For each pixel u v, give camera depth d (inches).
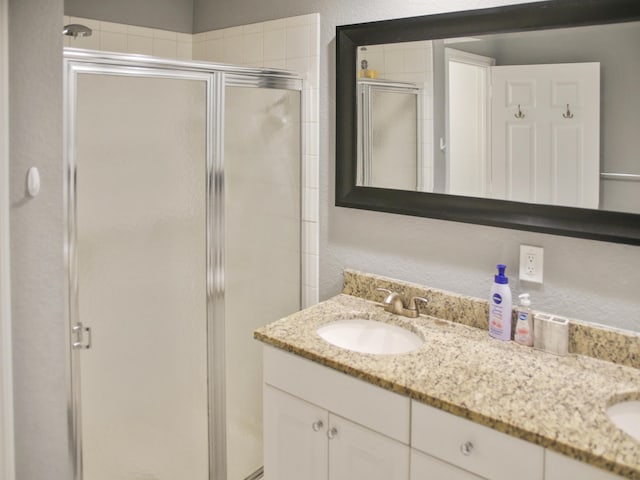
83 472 72.9
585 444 49.6
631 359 65.3
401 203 84.6
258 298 92.4
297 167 96.4
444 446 59.0
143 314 76.9
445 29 77.1
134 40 106.3
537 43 69.6
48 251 66.4
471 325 78.3
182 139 78.4
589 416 54.2
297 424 73.1
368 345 82.2
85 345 71.1
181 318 81.6
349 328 83.0
